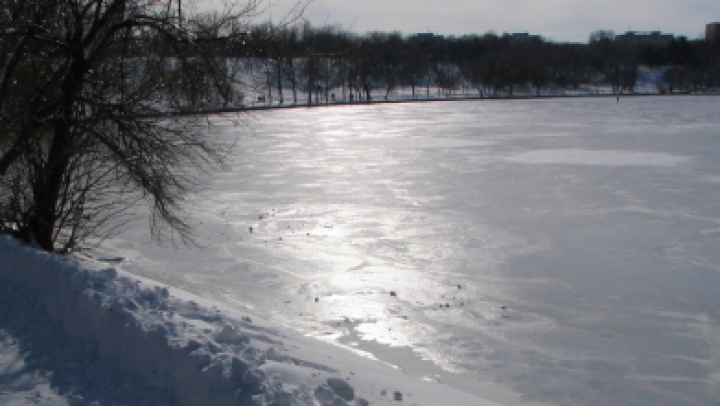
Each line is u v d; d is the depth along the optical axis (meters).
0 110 9.59
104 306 5.79
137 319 5.50
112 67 10.11
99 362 5.43
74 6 9.66
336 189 21.88
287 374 4.89
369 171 26.05
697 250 13.79
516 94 114.88
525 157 29.78
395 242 14.72
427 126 50.03
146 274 12.45
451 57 136.25
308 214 17.81
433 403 5.22
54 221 10.17
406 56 104.19
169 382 4.89
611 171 25.11
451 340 9.30
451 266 12.88
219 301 10.90
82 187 11.06
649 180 22.91
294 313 10.37
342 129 47.62
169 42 9.90
